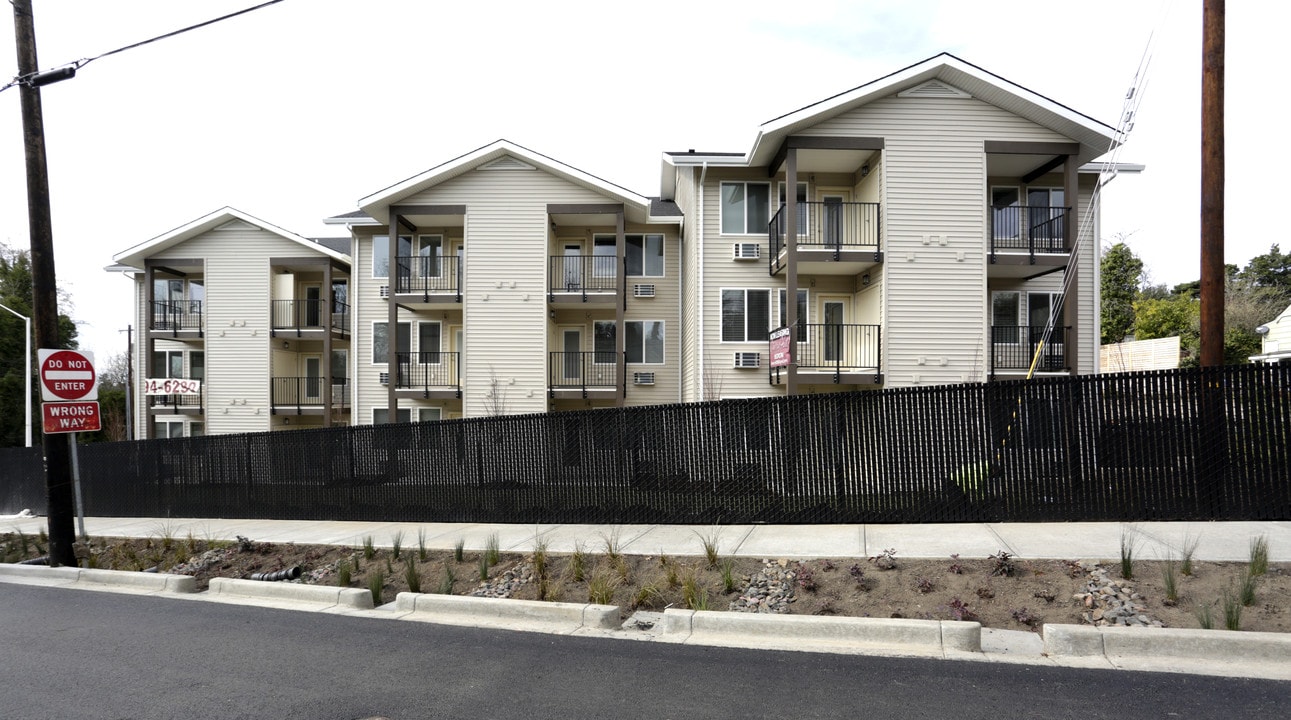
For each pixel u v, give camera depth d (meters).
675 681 4.91
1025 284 17.92
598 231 21.83
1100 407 8.21
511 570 7.98
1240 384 7.85
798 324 17.73
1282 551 6.52
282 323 24.98
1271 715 4.08
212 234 24.81
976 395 8.55
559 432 10.50
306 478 12.62
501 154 19.91
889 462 8.85
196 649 6.00
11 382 35.78
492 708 4.50
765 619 5.89
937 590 6.27
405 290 21.42
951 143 16.06
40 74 10.23
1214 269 8.59
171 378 26.47
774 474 9.33
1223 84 8.67
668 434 9.87
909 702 4.41
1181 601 5.67
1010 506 8.42
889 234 16.03
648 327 21.77
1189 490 7.95
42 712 4.63
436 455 11.42
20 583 9.66
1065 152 15.99
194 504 13.91
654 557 7.86
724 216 18.47
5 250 40.75
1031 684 4.63
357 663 5.50
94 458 15.34
